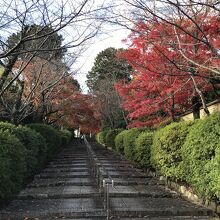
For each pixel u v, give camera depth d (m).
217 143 9.49
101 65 50.38
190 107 16.89
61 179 16.31
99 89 46.12
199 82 14.06
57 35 11.09
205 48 11.43
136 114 17.95
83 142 59.06
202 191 10.00
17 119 17.00
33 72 18.83
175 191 13.34
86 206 10.64
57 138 26.80
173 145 13.08
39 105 20.53
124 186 14.57
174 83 14.79
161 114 20.36
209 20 11.23
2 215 9.45
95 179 16.20
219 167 8.99
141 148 18.44
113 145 37.69
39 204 11.00
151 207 10.45
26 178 14.66
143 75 15.61
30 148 14.70
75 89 31.69
